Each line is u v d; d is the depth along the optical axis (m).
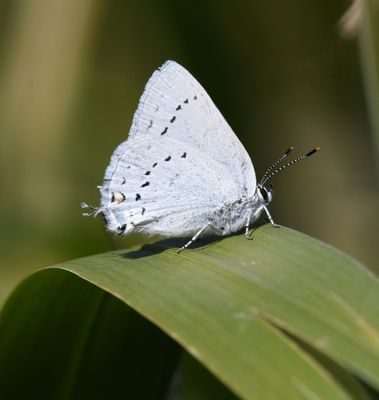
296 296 0.19
